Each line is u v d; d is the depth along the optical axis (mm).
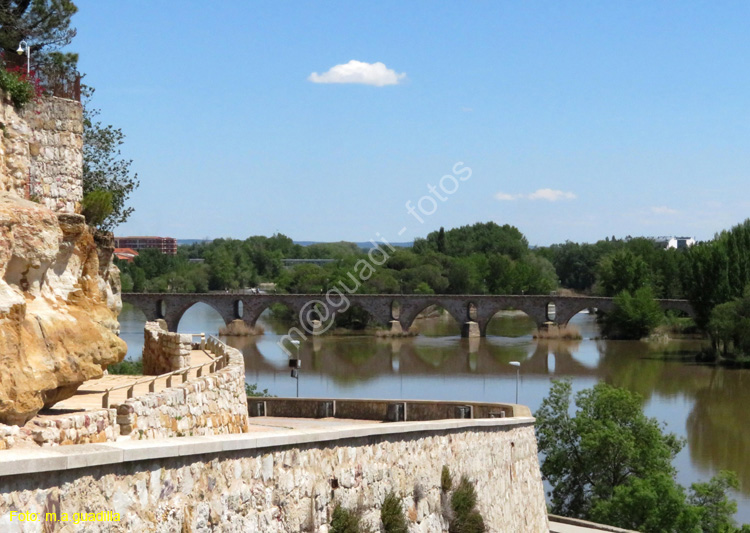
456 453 27078
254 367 133875
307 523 18859
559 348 170625
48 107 29016
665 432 95562
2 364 15750
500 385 123000
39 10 44844
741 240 165125
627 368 142125
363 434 21406
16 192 26812
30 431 15836
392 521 21938
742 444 90000
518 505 32688
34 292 17953
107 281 31172
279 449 18078
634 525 61906
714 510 65250
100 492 13352
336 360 146625
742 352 147375
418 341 182875
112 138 59094
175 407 21688
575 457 71562
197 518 15398
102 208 32531
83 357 18094
